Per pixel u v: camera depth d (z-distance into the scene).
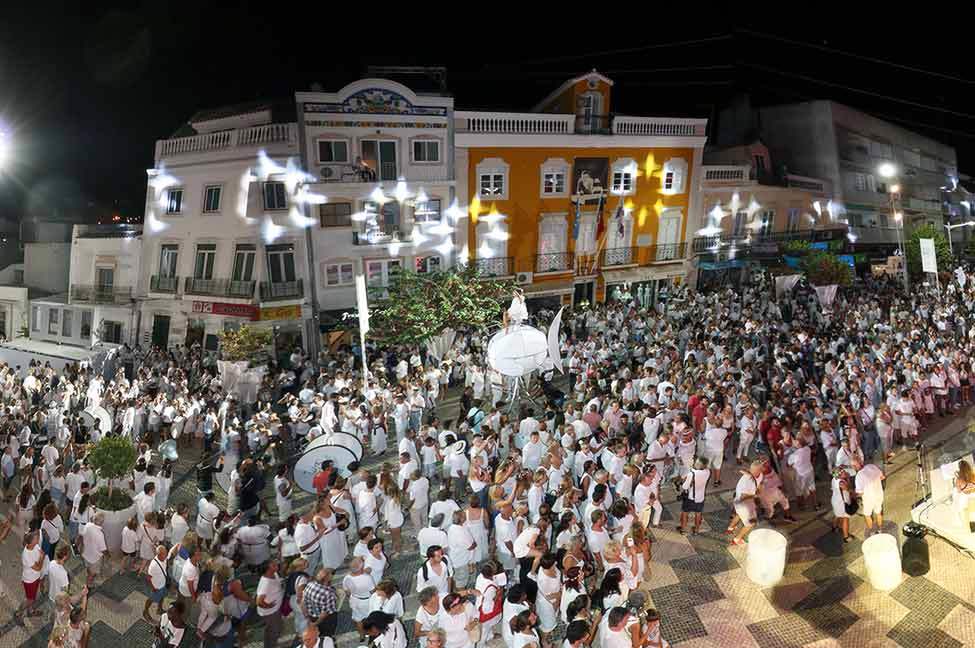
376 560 8.82
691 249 32.91
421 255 26.77
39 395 19.53
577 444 12.19
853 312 23.69
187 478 15.46
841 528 11.57
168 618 8.05
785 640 9.12
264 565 9.61
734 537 11.58
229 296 25.00
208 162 25.30
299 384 21.12
